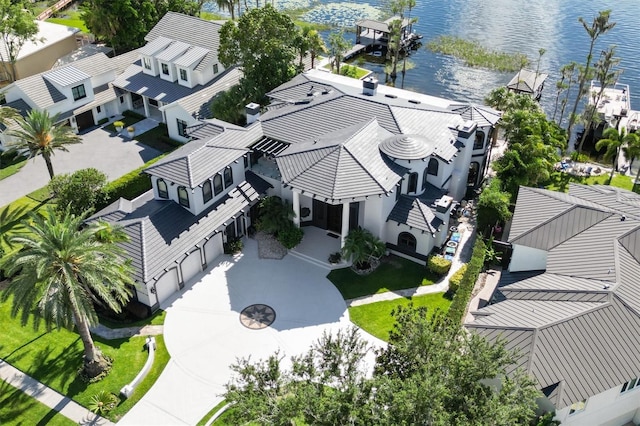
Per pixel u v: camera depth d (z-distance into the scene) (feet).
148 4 250.57
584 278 112.98
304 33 228.43
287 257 146.30
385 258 147.23
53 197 170.30
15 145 158.30
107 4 242.37
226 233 147.43
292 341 122.62
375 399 81.97
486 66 280.51
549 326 101.09
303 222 155.84
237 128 158.81
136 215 137.08
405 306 131.64
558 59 287.48
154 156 192.54
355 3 362.53
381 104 161.07
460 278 134.41
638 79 270.26
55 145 162.71
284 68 193.36
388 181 137.18
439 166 150.30
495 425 76.43
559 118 239.30
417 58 290.76
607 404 100.94
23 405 109.19
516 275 128.06
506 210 146.92
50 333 124.77
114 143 200.03
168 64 209.36
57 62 248.11
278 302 132.87
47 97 195.42
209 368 116.57
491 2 369.91
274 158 152.87
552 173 186.80
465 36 315.17
